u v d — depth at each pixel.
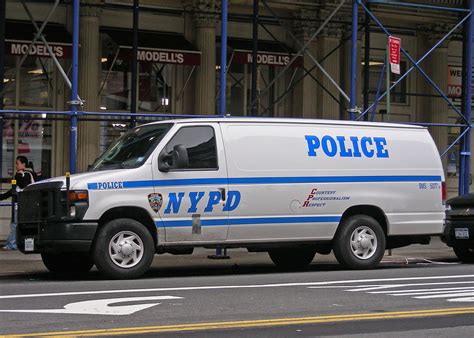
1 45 17.62
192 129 13.52
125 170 12.98
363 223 14.72
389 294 11.48
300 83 23.14
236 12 22.56
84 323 8.97
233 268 15.81
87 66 20.34
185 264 16.33
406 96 25.23
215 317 9.47
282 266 16.08
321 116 23.27
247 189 13.71
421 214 15.21
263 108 23.05
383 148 14.99
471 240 17.11
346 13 23.31
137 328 8.70
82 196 12.61
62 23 20.31
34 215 13.12
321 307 10.28
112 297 10.91
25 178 17.25
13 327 8.69
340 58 23.77
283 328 8.88
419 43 25.36
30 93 20.22
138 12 19.53
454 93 25.64
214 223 13.46
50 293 11.28
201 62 21.73
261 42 22.59
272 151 14.00
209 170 13.47
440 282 12.97
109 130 21.12
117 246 12.84
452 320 9.49
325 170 14.37
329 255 18.47
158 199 13.08
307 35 23.00
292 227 14.06
